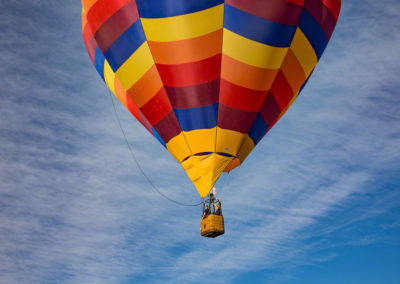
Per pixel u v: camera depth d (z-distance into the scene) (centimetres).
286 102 2078
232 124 1991
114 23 2044
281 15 1922
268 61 1950
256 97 1975
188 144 2028
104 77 2339
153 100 2050
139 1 1964
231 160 2022
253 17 1914
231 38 1925
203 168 2006
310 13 2003
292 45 1980
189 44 1934
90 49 2330
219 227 1912
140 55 2017
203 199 1991
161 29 1950
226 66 1945
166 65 1975
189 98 1981
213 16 1914
